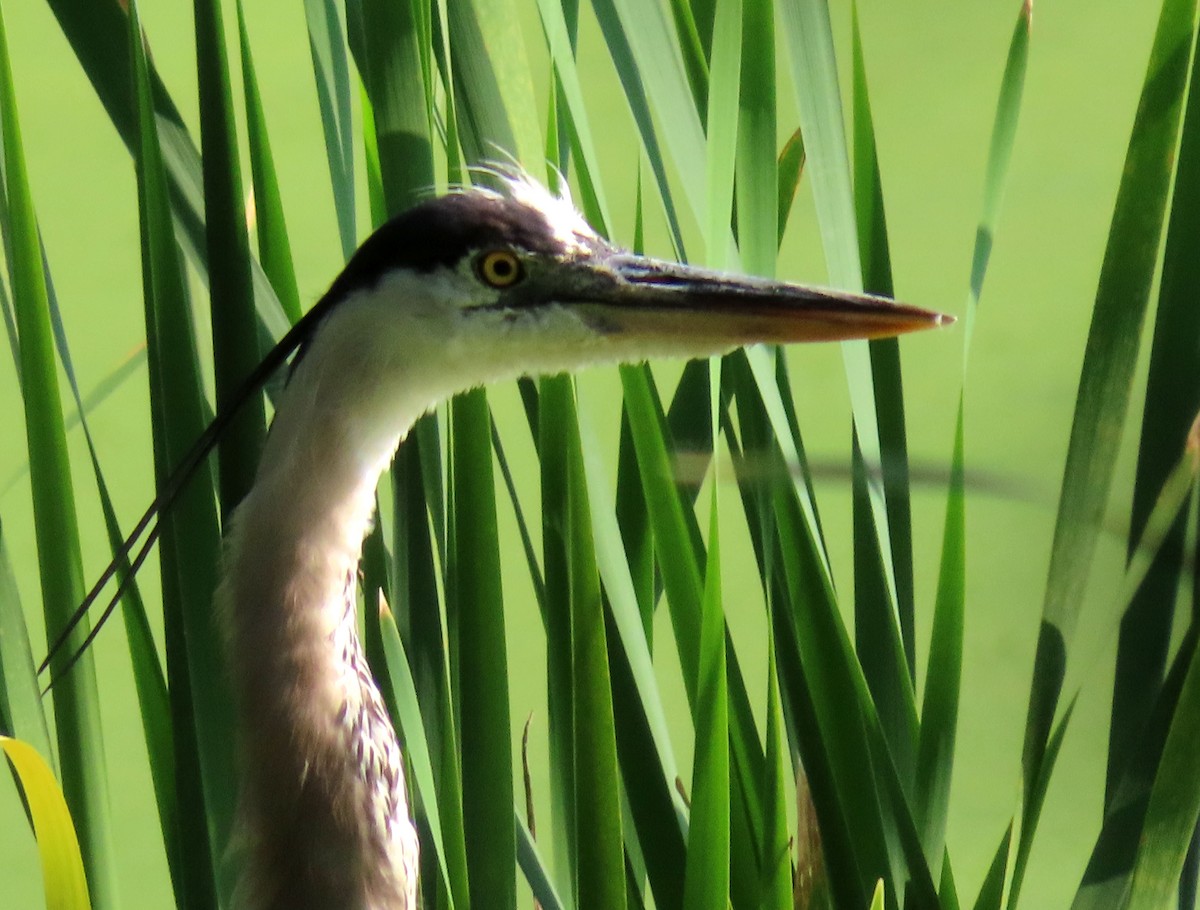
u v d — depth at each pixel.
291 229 12.02
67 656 9.01
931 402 10.96
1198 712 8.95
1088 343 8.99
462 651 9.00
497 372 9.00
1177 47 8.95
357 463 8.99
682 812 9.07
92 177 12.65
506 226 8.98
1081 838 9.54
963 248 11.80
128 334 11.43
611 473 10.71
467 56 9.00
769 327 8.99
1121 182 8.98
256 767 8.98
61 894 8.92
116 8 8.99
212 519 9.01
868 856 9.02
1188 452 8.99
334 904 8.98
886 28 13.96
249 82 8.99
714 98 8.95
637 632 9.01
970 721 9.70
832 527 10.44
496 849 9.02
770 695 8.98
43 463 8.98
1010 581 10.31
